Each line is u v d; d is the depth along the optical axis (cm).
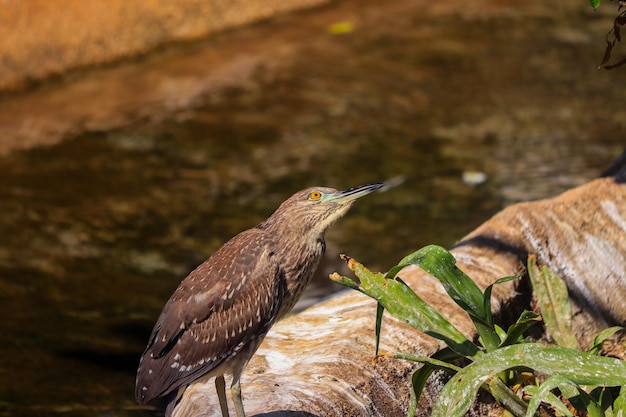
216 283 709
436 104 1766
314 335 789
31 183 1481
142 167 1534
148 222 1377
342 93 1805
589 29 2117
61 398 1002
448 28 2120
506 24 2150
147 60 1914
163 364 704
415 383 691
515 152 1576
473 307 711
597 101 1770
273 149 1594
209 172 1520
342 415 688
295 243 739
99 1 1883
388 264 1252
